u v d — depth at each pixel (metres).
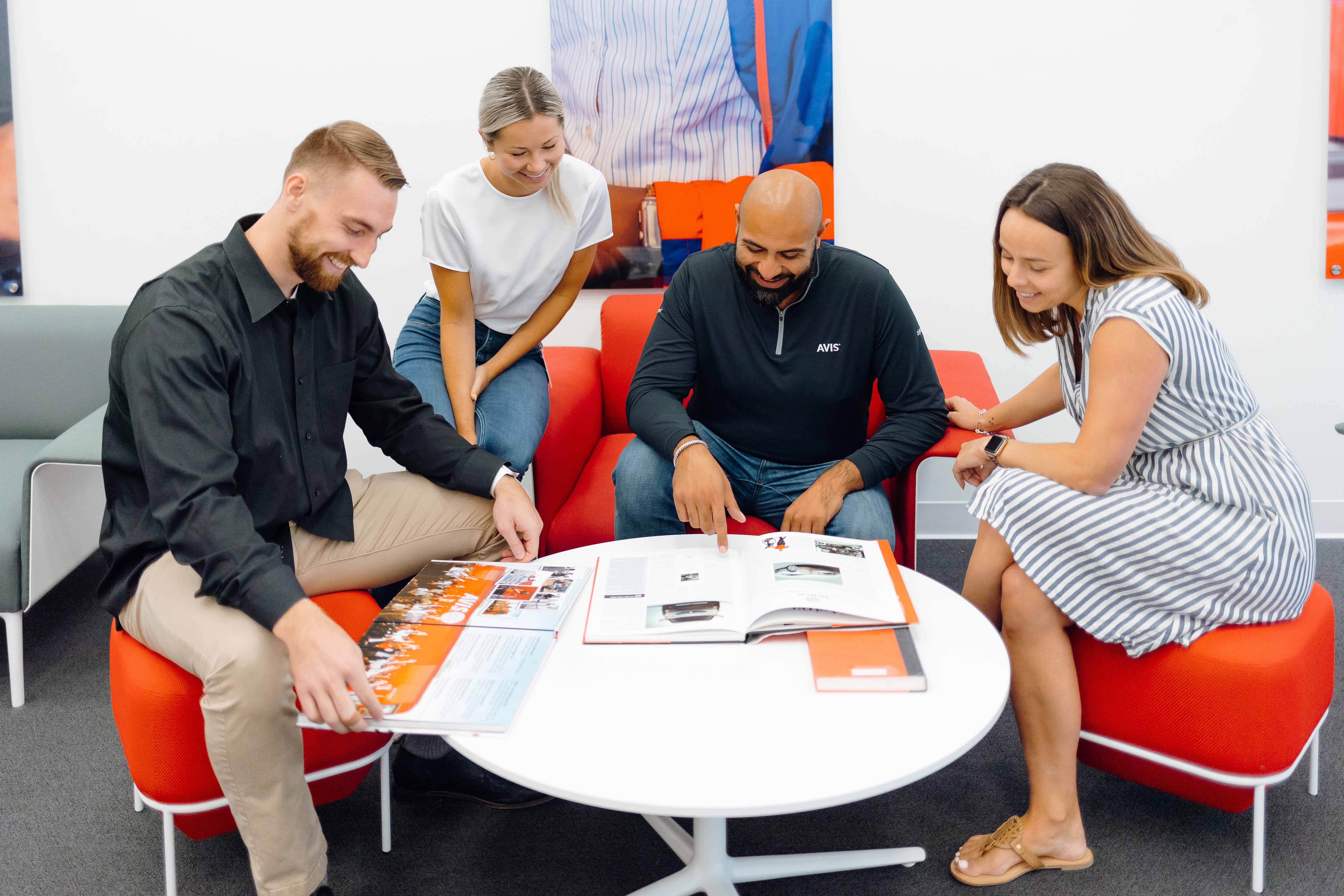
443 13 2.68
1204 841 1.61
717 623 1.34
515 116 1.78
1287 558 1.45
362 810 1.78
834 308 1.94
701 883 1.47
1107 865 1.56
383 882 1.58
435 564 1.60
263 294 1.48
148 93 2.76
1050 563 1.48
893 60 2.63
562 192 2.04
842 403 1.99
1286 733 1.40
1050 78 2.61
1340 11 2.47
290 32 2.71
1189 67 2.57
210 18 2.71
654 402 1.93
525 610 1.41
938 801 1.76
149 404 1.35
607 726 1.15
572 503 2.12
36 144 2.79
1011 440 1.64
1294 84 2.54
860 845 1.64
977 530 2.97
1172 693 1.44
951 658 1.29
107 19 2.72
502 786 1.75
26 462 2.38
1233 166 2.61
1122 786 1.78
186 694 1.34
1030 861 1.53
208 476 1.33
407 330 2.21
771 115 2.64
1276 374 2.74
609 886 1.56
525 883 1.57
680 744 1.11
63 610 2.58
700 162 2.69
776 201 1.71
